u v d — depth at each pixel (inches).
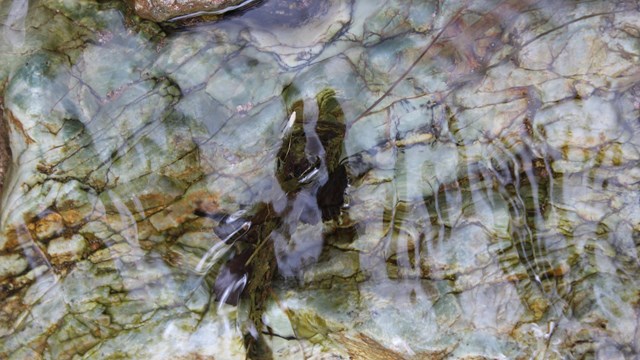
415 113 45.6
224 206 45.3
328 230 44.9
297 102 45.5
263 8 45.8
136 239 44.8
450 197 44.6
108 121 45.2
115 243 44.8
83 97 45.2
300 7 45.9
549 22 44.7
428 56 45.6
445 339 42.2
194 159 45.4
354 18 46.1
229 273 44.7
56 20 45.8
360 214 44.9
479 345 42.0
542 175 44.6
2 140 45.0
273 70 45.9
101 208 44.9
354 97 45.7
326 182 45.1
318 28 46.2
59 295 44.2
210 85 45.8
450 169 45.1
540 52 44.6
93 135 45.1
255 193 45.3
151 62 45.8
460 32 45.6
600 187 43.9
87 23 45.8
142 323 44.0
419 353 42.2
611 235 43.1
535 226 43.7
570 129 44.4
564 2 44.8
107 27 45.9
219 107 45.7
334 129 45.4
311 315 43.5
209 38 46.0
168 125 45.4
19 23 45.7
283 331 44.4
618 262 42.7
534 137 44.8
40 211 44.6
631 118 44.0
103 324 43.9
